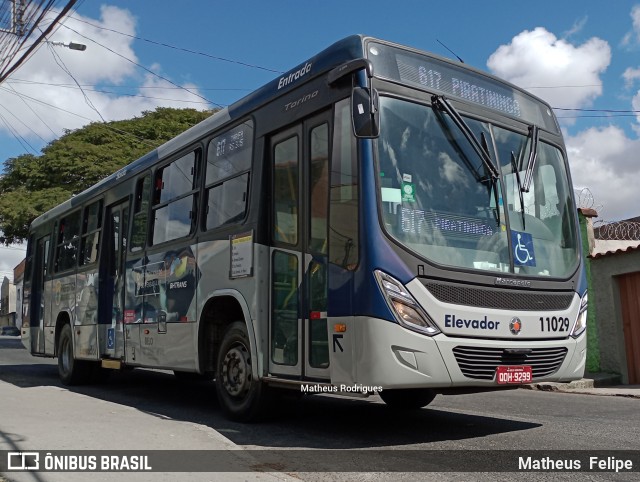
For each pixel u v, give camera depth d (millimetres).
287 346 6293
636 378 11852
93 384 11844
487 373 5562
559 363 6117
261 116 7066
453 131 6156
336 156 5848
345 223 5621
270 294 6617
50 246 13484
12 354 22484
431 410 8070
